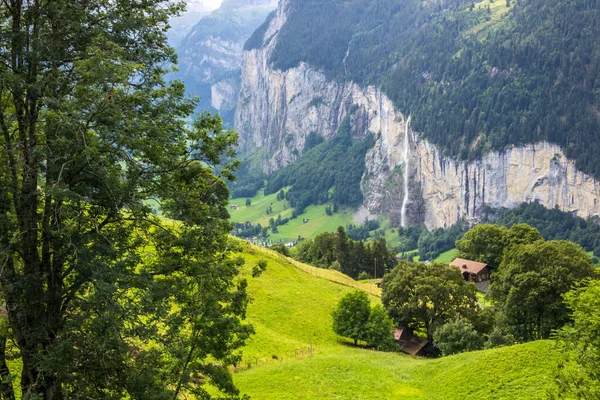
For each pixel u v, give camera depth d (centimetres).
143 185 2227
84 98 2008
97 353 1925
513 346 4906
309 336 7294
